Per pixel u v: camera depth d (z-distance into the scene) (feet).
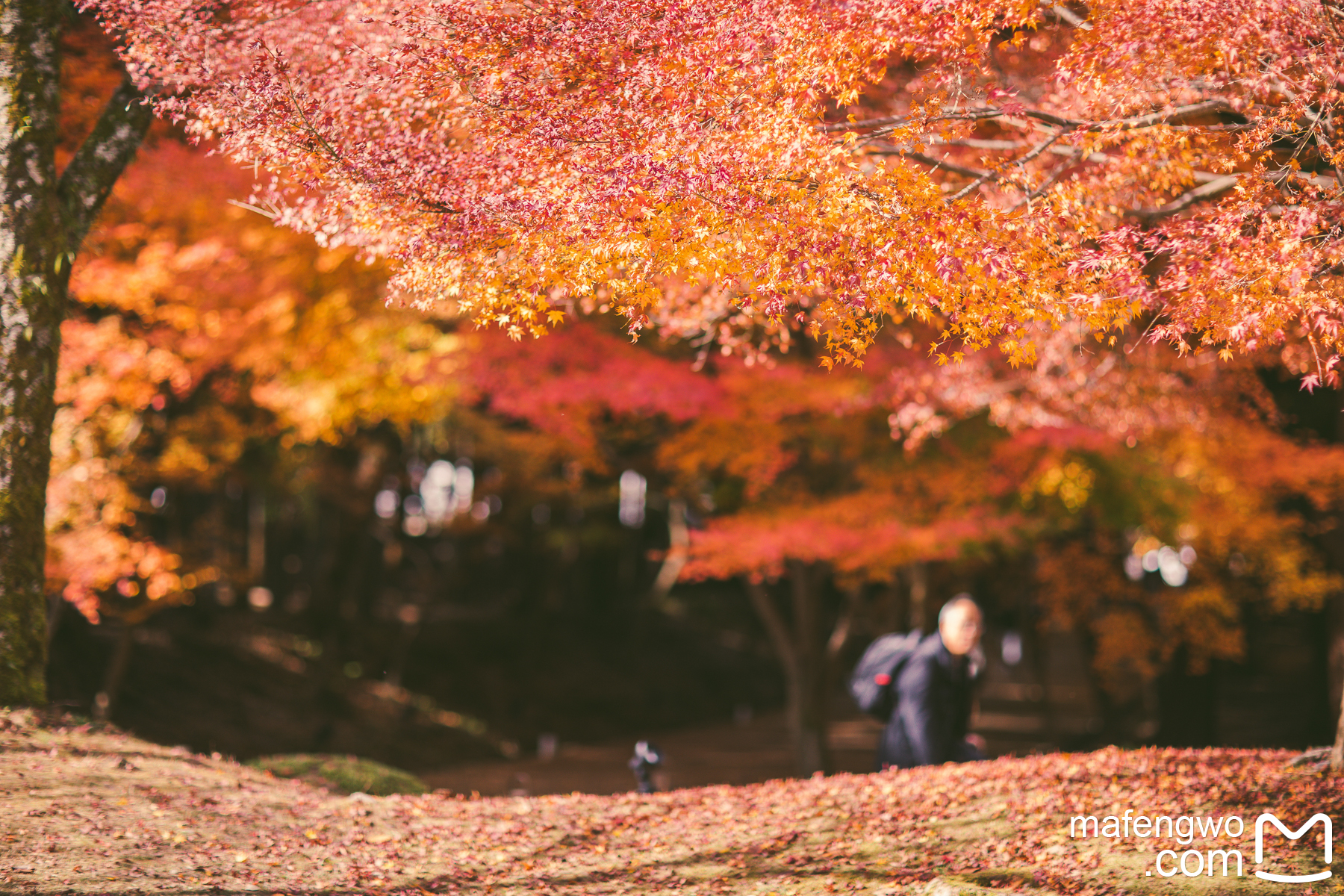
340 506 77.05
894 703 24.67
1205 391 34.50
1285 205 16.57
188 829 18.47
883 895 16.29
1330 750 21.15
